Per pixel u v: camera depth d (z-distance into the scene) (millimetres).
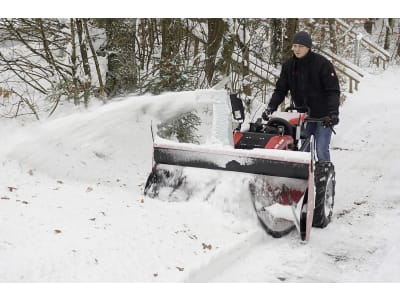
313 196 4871
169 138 8055
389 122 11562
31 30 7660
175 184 5336
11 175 5535
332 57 16859
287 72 5988
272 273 4164
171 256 4121
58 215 4570
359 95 16484
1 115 7027
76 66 7711
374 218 5676
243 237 4609
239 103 5609
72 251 3895
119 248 4098
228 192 4996
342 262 4457
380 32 27906
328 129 5957
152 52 8945
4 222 4199
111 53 8102
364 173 7672
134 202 5242
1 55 7520
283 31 11805
